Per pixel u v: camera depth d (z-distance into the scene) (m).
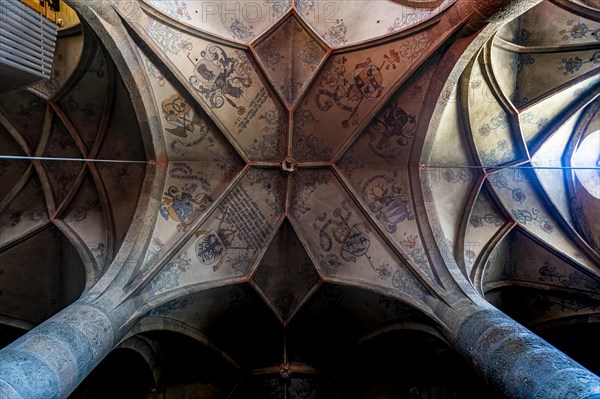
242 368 10.60
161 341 9.45
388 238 9.02
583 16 8.84
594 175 9.96
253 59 9.04
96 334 6.01
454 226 9.27
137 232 8.22
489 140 9.55
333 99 9.33
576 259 9.32
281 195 9.77
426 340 9.38
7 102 9.19
